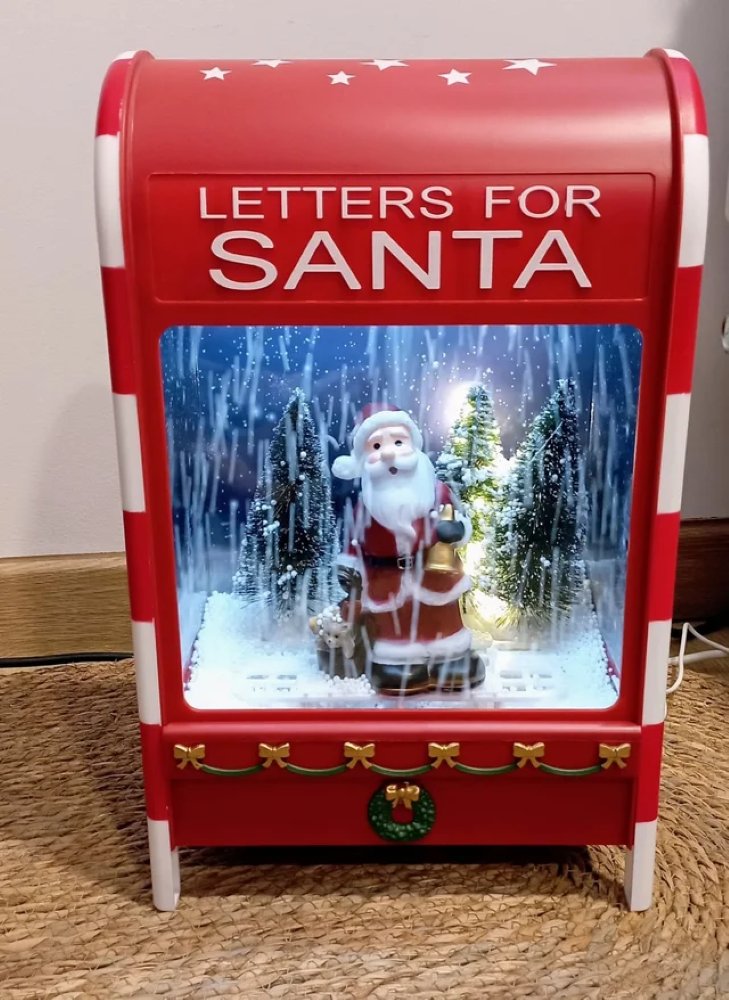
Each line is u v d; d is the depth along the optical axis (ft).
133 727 2.79
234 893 2.20
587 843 2.14
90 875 2.26
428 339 1.95
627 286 1.78
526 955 2.03
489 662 2.18
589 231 1.76
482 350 2.00
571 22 2.75
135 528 1.91
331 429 2.09
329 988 1.95
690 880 2.22
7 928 2.10
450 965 2.00
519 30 2.74
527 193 1.74
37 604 3.11
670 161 1.73
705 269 2.94
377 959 2.02
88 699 2.91
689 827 2.37
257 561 2.19
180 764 2.05
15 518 3.07
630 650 1.99
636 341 1.85
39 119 2.70
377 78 1.81
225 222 1.75
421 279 1.78
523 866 2.27
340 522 2.15
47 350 2.90
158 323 1.80
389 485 2.07
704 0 2.74
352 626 2.18
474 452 2.13
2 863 2.29
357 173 1.73
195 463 2.05
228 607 2.23
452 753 2.04
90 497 3.07
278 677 2.15
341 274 1.77
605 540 2.12
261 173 1.73
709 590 3.22
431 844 2.19
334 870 2.27
